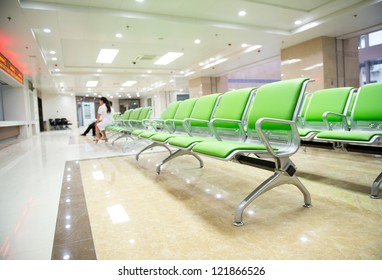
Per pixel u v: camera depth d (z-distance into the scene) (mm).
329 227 1490
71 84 15641
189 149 2025
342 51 8406
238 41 8398
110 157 4402
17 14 5336
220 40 8188
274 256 1226
